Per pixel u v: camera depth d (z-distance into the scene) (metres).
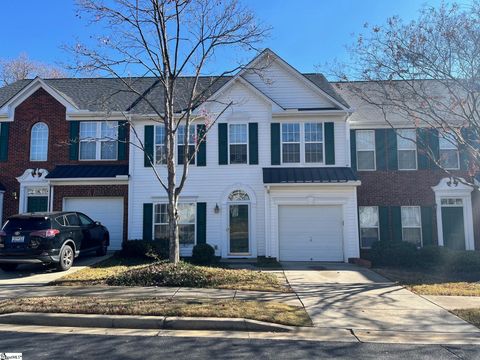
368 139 17.66
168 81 11.59
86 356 5.53
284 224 16.03
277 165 16.53
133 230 16.48
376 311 7.92
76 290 9.26
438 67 11.36
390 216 17.14
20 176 17.66
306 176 15.71
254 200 16.33
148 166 16.77
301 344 6.15
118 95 19.11
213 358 5.50
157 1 10.85
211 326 6.93
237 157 16.66
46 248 11.43
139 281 9.98
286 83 17.33
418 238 17.08
